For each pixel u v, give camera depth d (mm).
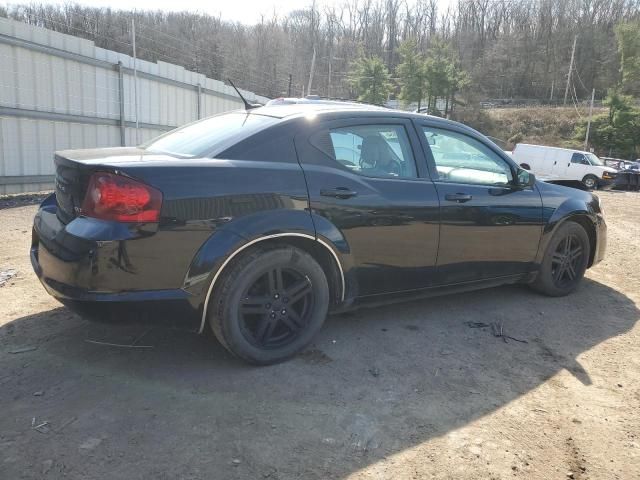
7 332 3512
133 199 2656
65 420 2555
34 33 10422
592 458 2473
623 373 3354
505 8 97000
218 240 2842
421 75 51625
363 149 3523
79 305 2717
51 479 2152
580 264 4895
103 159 2875
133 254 2662
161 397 2795
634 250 7449
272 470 2277
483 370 3305
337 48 74688
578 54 87500
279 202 3037
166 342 3445
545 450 2516
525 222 4289
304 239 3145
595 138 55125
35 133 10766
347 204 3281
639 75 65125
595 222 4914
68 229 2764
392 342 3648
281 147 3186
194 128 3721
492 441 2561
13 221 7746
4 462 2236
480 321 4133
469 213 3875
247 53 54812
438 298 4637
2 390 2805
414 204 3572
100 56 12117
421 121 3857
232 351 3045
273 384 2984
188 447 2396
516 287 5105
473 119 60094
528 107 76062
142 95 13625
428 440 2545
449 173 3898
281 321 3215
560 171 25562
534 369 3359
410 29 90375
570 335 3953
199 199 2799
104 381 2934
